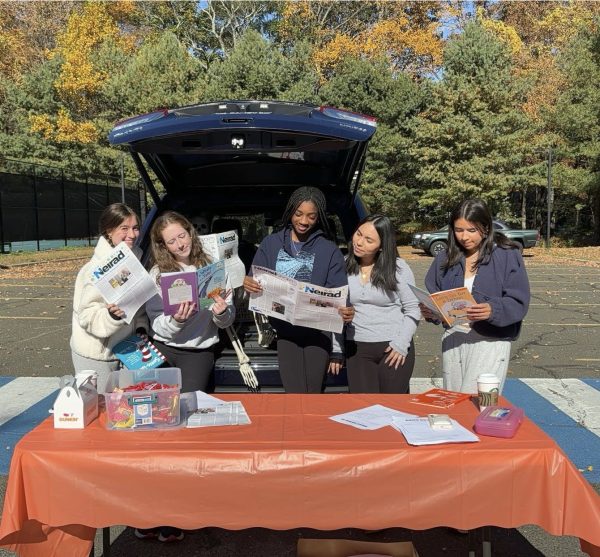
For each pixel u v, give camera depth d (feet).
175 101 90.02
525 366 23.36
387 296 11.46
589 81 87.15
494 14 144.56
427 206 105.29
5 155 102.94
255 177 14.06
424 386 20.62
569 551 10.64
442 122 89.76
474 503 7.41
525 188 102.58
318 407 9.36
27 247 81.82
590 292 44.57
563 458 7.36
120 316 9.86
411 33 123.85
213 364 11.20
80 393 8.43
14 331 30.32
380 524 7.47
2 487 12.82
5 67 124.06
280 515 7.50
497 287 10.49
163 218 10.65
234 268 11.19
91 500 7.51
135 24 147.43
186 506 7.50
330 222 13.93
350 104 97.40
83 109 108.37
